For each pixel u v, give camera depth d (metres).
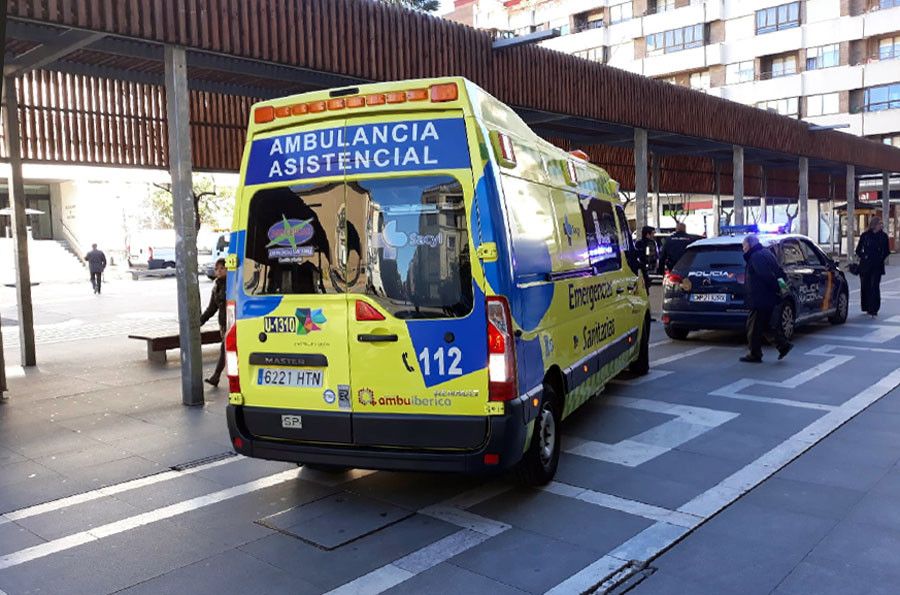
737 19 52.09
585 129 16.22
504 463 4.40
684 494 5.05
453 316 4.44
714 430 6.55
